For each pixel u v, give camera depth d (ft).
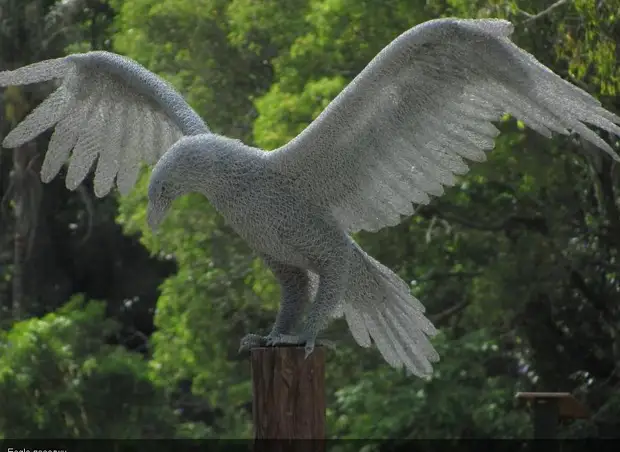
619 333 65.41
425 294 62.80
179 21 65.10
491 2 49.55
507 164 56.24
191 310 62.80
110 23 85.66
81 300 74.79
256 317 64.28
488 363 66.23
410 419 56.29
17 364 64.59
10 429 63.52
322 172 25.36
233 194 25.40
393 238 58.80
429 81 25.04
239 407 76.38
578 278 65.46
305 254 25.66
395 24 55.77
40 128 29.86
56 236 93.56
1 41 84.74
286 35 60.70
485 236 62.23
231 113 65.05
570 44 49.75
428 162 25.68
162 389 69.05
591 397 66.49
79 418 64.95
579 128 25.21
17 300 87.45
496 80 25.13
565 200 61.05
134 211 65.51
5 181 93.15
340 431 59.77
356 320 26.89
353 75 57.00
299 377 24.88
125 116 29.37
